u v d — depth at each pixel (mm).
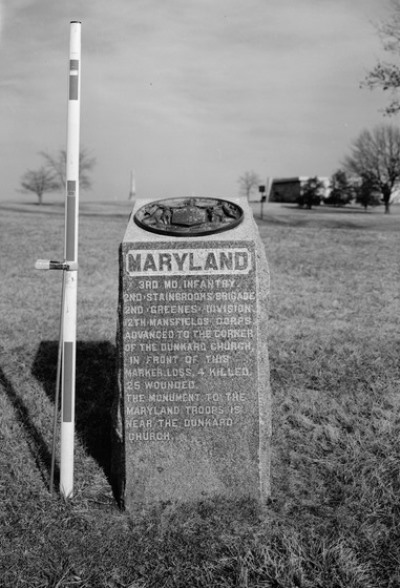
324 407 3510
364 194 23797
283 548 2285
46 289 7020
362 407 3510
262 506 2555
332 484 2746
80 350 4578
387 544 2342
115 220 16781
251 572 2186
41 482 2740
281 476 2814
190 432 2531
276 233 12484
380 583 2150
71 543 2346
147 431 2533
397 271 8172
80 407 3588
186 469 2553
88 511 2553
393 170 22969
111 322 5457
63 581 2154
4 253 9547
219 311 2473
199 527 2422
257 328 2482
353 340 4809
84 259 9008
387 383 3873
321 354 4414
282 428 3266
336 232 12766
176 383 2510
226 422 2523
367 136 23500
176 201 2701
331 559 2230
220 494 2570
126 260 2465
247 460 2543
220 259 2453
